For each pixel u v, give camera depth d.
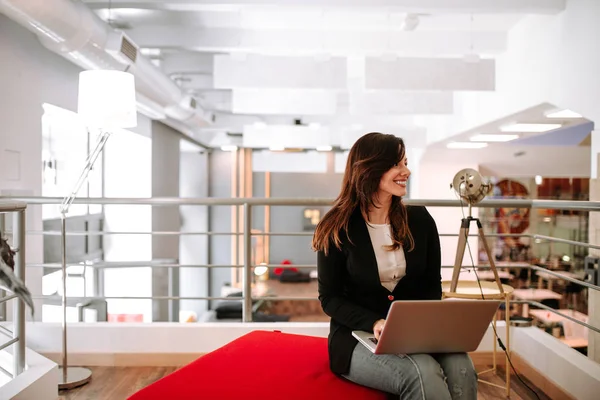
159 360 2.91
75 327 2.93
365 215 1.81
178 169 9.12
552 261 8.38
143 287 7.11
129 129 6.24
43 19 2.93
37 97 4.09
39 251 4.05
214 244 12.49
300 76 4.27
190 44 5.00
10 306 3.53
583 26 3.57
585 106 3.56
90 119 2.54
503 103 5.12
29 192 3.91
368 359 1.59
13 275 1.54
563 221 8.68
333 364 1.68
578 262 8.31
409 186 10.46
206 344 2.92
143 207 7.12
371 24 4.93
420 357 1.51
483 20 4.73
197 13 4.63
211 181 12.41
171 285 8.39
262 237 12.39
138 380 2.71
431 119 7.91
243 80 4.26
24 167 3.87
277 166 12.25
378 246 1.80
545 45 4.20
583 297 7.19
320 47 5.06
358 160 1.78
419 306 1.42
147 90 4.79
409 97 5.06
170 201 3.02
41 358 2.24
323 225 1.80
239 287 11.48
